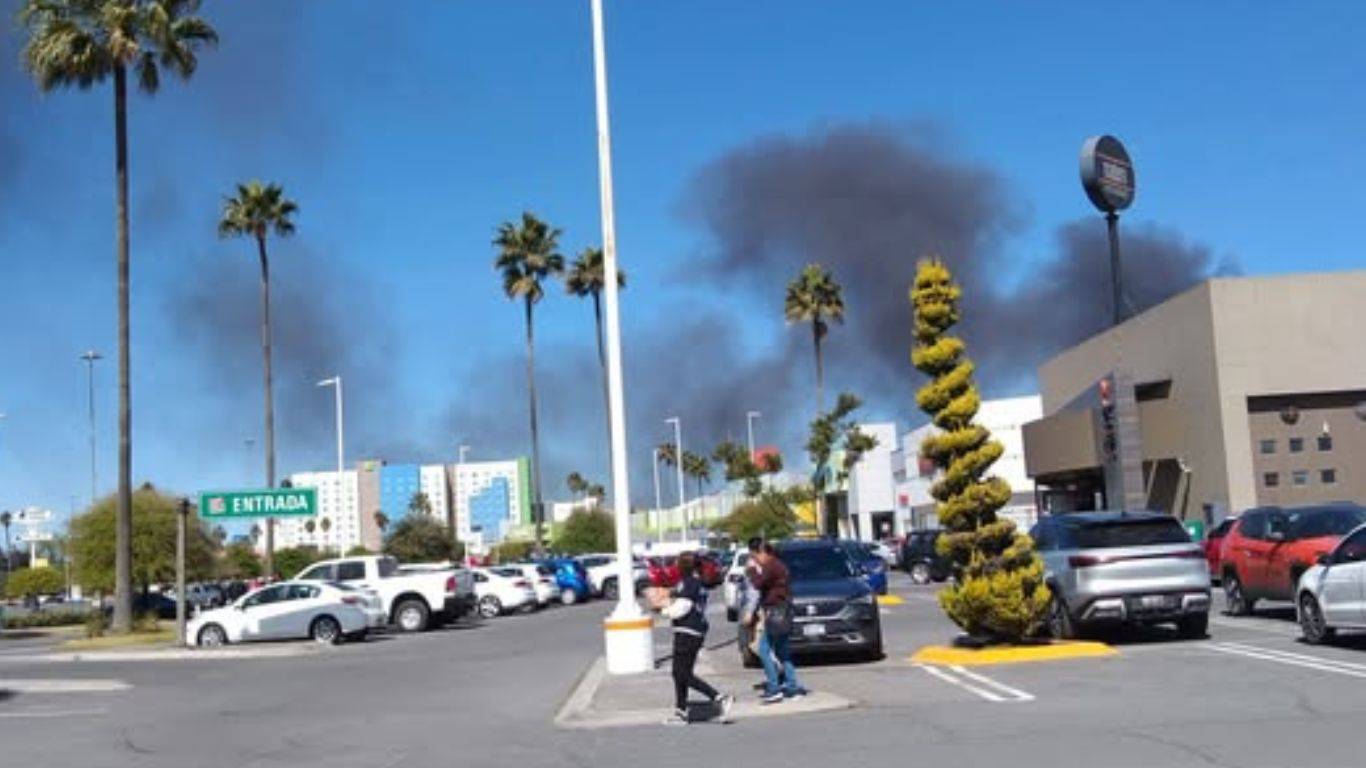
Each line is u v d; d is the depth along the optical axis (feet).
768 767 35.17
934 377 63.67
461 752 41.93
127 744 47.03
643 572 168.86
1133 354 151.12
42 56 124.26
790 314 241.35
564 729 46.52
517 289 218.38
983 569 62.54
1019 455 246.27
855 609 61.93
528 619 134.92
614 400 66.64
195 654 99.19
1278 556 70.33
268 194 178.29
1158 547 62.44
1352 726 36.65
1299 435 124.57
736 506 357.61
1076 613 62.28
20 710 60.90
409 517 356.18
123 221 125.49
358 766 39.86
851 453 228.63
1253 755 32.94
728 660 70.79
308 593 107.34
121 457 127.54
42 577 329.93
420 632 119.96
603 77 67.82
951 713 43.88
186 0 129.18
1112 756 33.73
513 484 562.25
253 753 43.70
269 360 176.55
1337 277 125.29
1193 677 49.55
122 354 126.82
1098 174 158.40
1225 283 125.80
